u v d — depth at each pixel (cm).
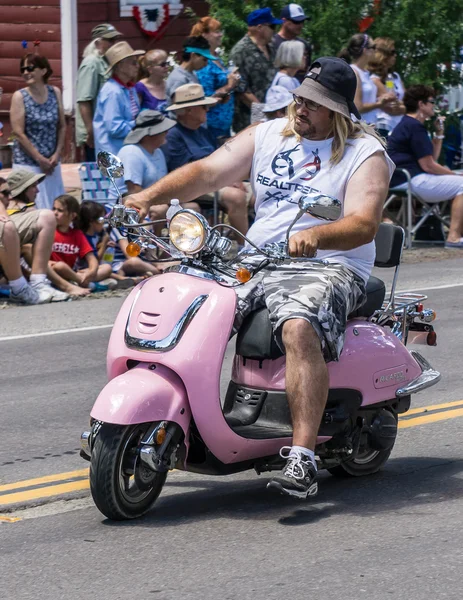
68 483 1432
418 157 3606
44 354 2239
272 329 1271
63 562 1138
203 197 3123
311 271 1308
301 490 1219
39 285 2772
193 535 1212
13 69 4316
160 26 4500
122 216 1274
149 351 1223
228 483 1440
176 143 3102
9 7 4294
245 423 1301
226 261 1327
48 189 3156
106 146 3198
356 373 1346
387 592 1037
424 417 1747
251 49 3478
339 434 1343
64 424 1730
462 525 1231
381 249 1466
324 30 3984
